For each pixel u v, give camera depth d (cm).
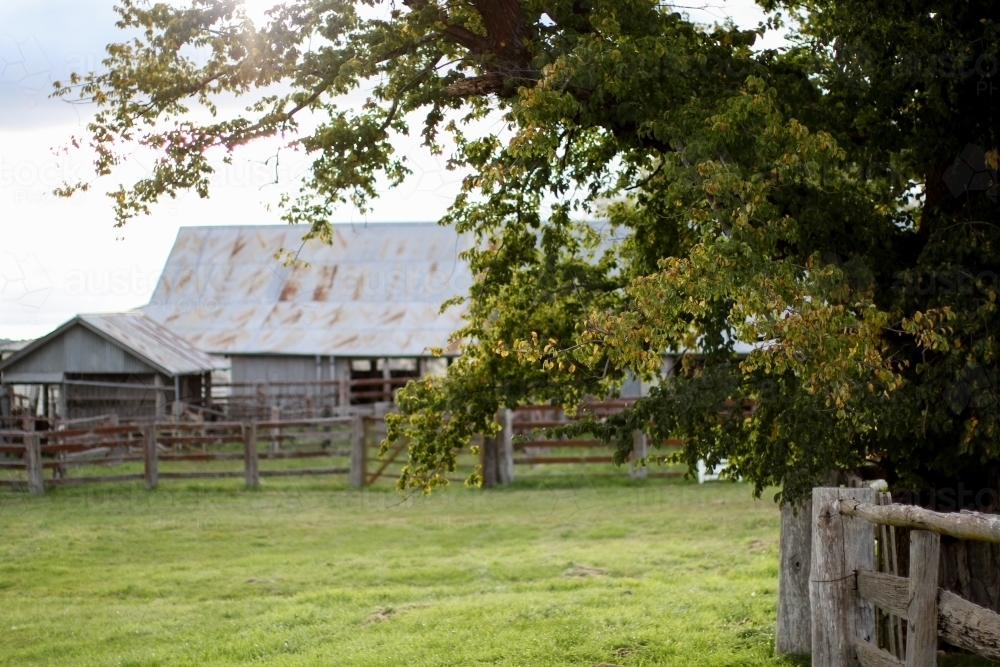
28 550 1678
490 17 945
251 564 1561
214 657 1034
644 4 921
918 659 583
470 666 945
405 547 1672
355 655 995
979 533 518
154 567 1555
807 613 946
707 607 1164
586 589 1308
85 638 1155
